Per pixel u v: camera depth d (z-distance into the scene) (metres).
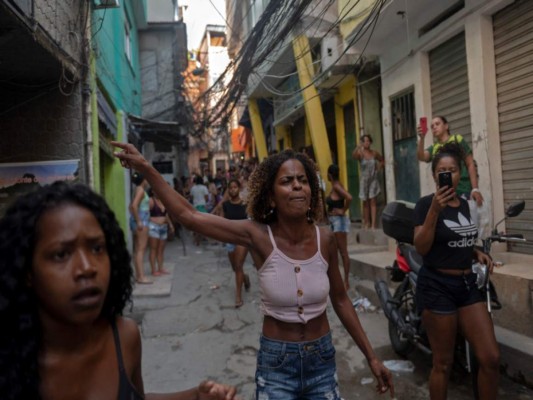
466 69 5.70
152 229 7.25
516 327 3.91
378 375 2.10
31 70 5.06
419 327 3.55
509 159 5.03
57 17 4.68
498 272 4.12
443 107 6.21
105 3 6.48
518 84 4.88
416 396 3.33
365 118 9.55
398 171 7.52
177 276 7.48
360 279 6.49
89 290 1.07
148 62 15.69
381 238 7.58
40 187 1.15
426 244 2.69
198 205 12.10
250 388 3.62
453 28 5.65
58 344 1.14
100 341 1.21
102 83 7.41
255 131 16.50
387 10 6.26
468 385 3.41
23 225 1.06
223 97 10.93
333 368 2.04
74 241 1.07
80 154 5.58
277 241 2.03
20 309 1.07
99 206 1.16
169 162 18.53
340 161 11.15
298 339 1.96
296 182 2.01
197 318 5.23
